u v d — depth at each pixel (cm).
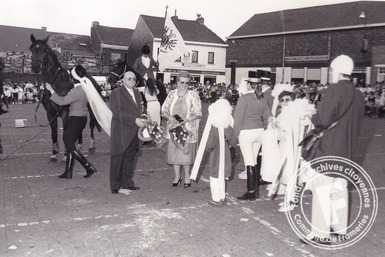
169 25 1532
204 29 4991
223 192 630
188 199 668
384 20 3441
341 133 461
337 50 3709
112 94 675
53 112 914
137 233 513
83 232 513
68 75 907
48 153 1048
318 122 459
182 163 725
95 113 784
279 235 516
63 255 445
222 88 3519
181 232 520
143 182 775
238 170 909
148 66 1149
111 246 471
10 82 3562
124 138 673
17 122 1548
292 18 4269
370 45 3472
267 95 812
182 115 715
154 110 1053
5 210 593
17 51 5569
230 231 527
